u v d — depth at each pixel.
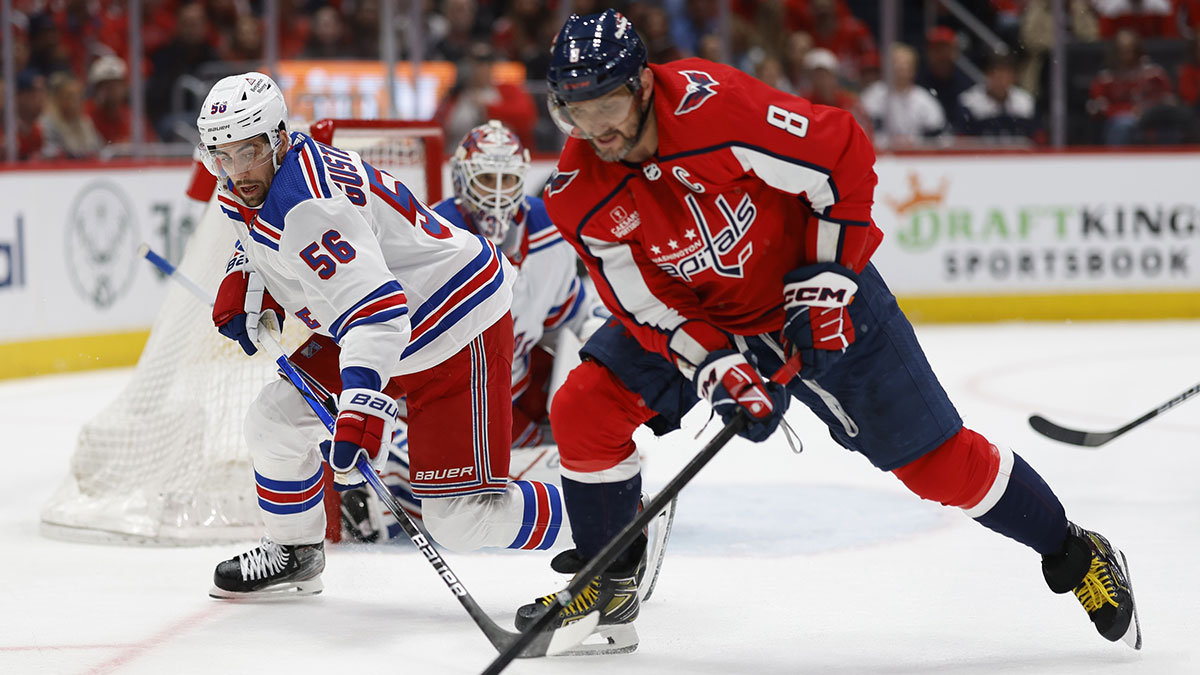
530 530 8.78
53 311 21.64
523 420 11.37
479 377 8.50
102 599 9.13
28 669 7.53
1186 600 8.80
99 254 22.22
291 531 8.91
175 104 24.58
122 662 7.66
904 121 27.09
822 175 6.72
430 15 27.14
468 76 25.17
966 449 7.50
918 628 8.25
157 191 23.06
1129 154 26.77
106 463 11.33
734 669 7.45
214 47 24.84
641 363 7.49
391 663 7.62
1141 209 26.88
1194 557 10.02
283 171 7.79
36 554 10.55
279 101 7.79
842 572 9.70
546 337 11.68
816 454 14.84
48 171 21.38
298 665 7.59
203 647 7.95
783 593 9.12
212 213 11.32
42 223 21.38
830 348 6.98
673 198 6.95
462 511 8.61
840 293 6.93
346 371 7.68
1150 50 27.55
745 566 9.92
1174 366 20.81
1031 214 26.83
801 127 6.66
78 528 11.01
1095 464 13.85
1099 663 7.49
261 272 8.30
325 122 11.92
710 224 6.99
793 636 8.10
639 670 7.42
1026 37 27.06
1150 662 7.50
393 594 9.20
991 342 24.11
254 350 8.71
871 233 7.20
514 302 10.88
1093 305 27.05
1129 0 27.58
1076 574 7.60
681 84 6.64
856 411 7.45
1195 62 27.44
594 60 6.37
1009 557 10.09
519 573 9.77
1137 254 26.95
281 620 8.56
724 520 11.53
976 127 27.25
